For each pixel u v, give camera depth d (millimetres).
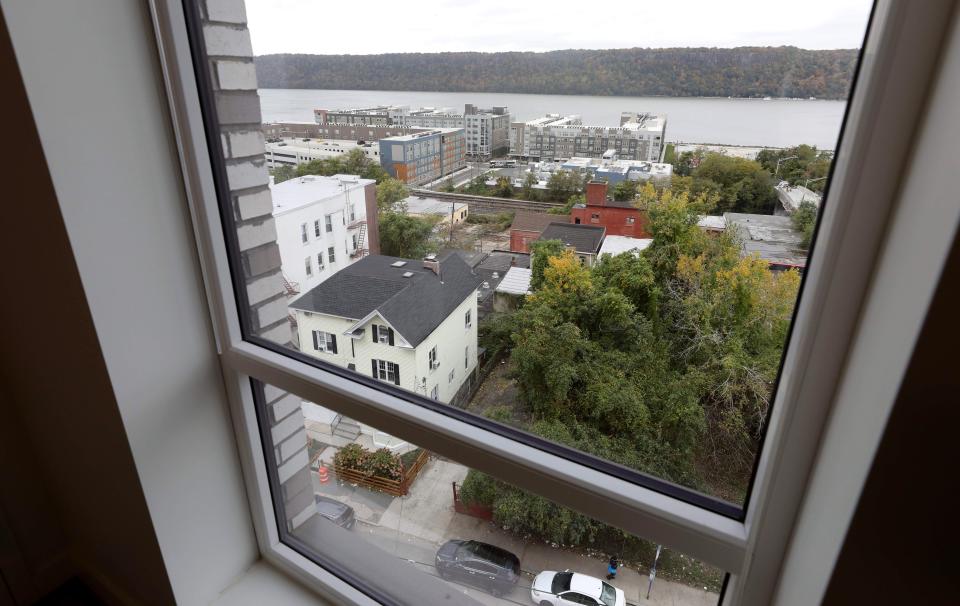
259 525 1577
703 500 863
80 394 1293
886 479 539
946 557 542
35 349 1337
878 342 561
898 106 534
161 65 1121
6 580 1681
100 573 1709
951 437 498
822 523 653
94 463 1410
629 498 882
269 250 1247
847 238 596
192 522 1438
